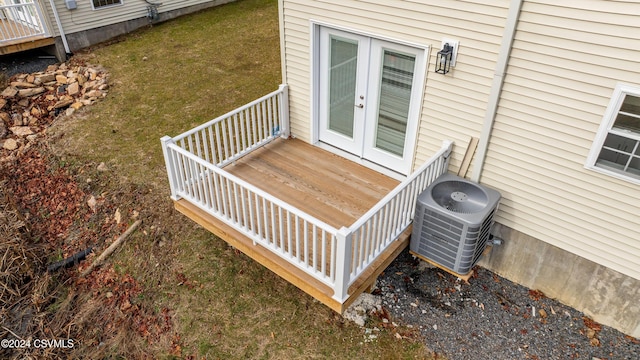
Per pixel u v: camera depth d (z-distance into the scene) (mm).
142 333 5324
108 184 7297
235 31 13086
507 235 5246
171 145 5281
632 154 4016
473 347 4832
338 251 3986
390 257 4949
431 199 4758
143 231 6523
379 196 5766
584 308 5078
